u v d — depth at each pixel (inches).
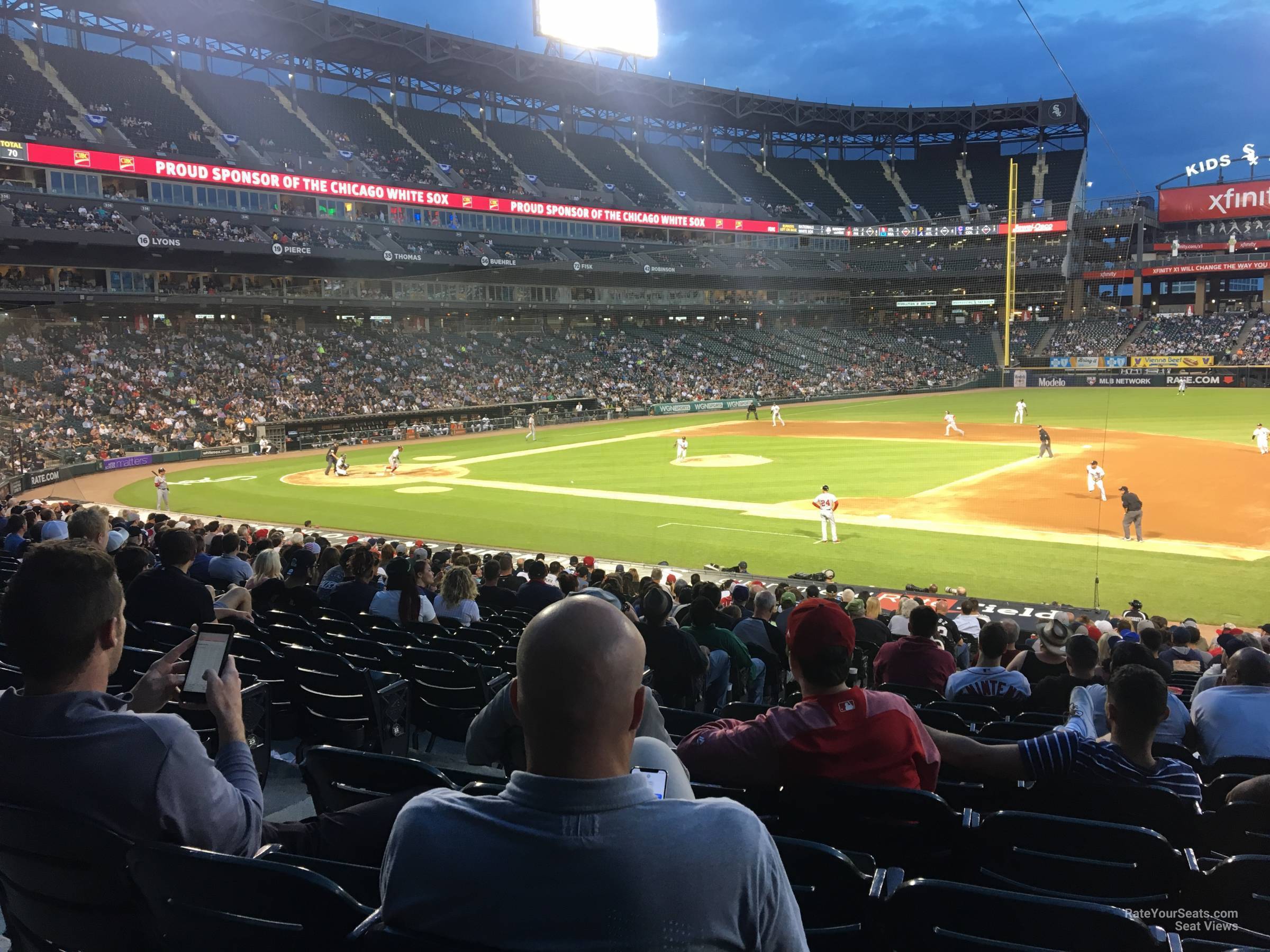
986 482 1392.7
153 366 2143.2
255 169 2292.1
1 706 126.3
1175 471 1429.6
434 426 2399.1
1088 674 319.9
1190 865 148.2
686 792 121.3
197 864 112.3
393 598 434.6
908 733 173.2
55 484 1604.3
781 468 1604.3
